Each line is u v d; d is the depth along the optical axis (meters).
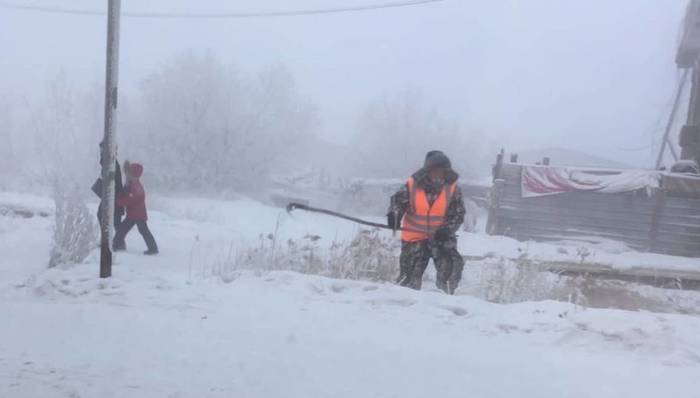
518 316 5.13
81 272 6.38
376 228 8.82
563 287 8.72
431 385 3.36
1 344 3.94
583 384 3.53
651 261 12.58
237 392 3.11
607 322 4.82
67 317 4.75
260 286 5.87
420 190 6.79
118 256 9.20
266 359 3.71
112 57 6.35
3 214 12.90
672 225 17.23
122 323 4.57
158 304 5.23
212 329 4.45
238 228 14.62
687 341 4.49
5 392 2.99
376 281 7.41
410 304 5.46
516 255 11.43
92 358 3.65
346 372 3.52
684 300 9.61
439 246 6.83
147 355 3.74
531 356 4.13
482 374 3.62
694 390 3.51
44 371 3.36
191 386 3.18
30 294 5.77
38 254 9.14
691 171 18.47
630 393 3.40
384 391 3.22
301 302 5.37
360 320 4.89
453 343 4.38
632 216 17.61
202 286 5.89
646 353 4.38
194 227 13.34
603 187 17.53
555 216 18.09
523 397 3.25
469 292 7.49
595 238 17.73
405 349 4.12
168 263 8.95
